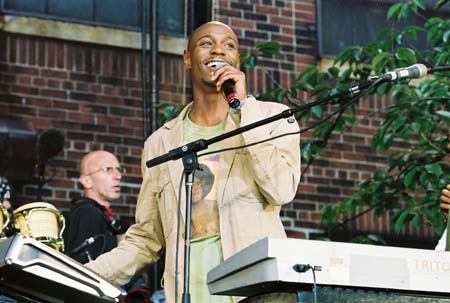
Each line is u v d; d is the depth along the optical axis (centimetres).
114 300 394
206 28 513
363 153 1073
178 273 474
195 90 509
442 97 837
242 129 456
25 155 937
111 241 739
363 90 466
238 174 483
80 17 1012
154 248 519
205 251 475
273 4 1072
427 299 366
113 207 984
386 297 363
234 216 475
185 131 509
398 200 873
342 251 360
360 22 1098
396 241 1051
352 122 884
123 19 1024
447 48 840
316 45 1078
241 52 948
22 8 995
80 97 995
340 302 360
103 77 1005
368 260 361
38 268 375
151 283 895
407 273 364
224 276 384
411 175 830
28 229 494
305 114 871
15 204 933
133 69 1016
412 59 827
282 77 1058
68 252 716
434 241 1061
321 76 880
